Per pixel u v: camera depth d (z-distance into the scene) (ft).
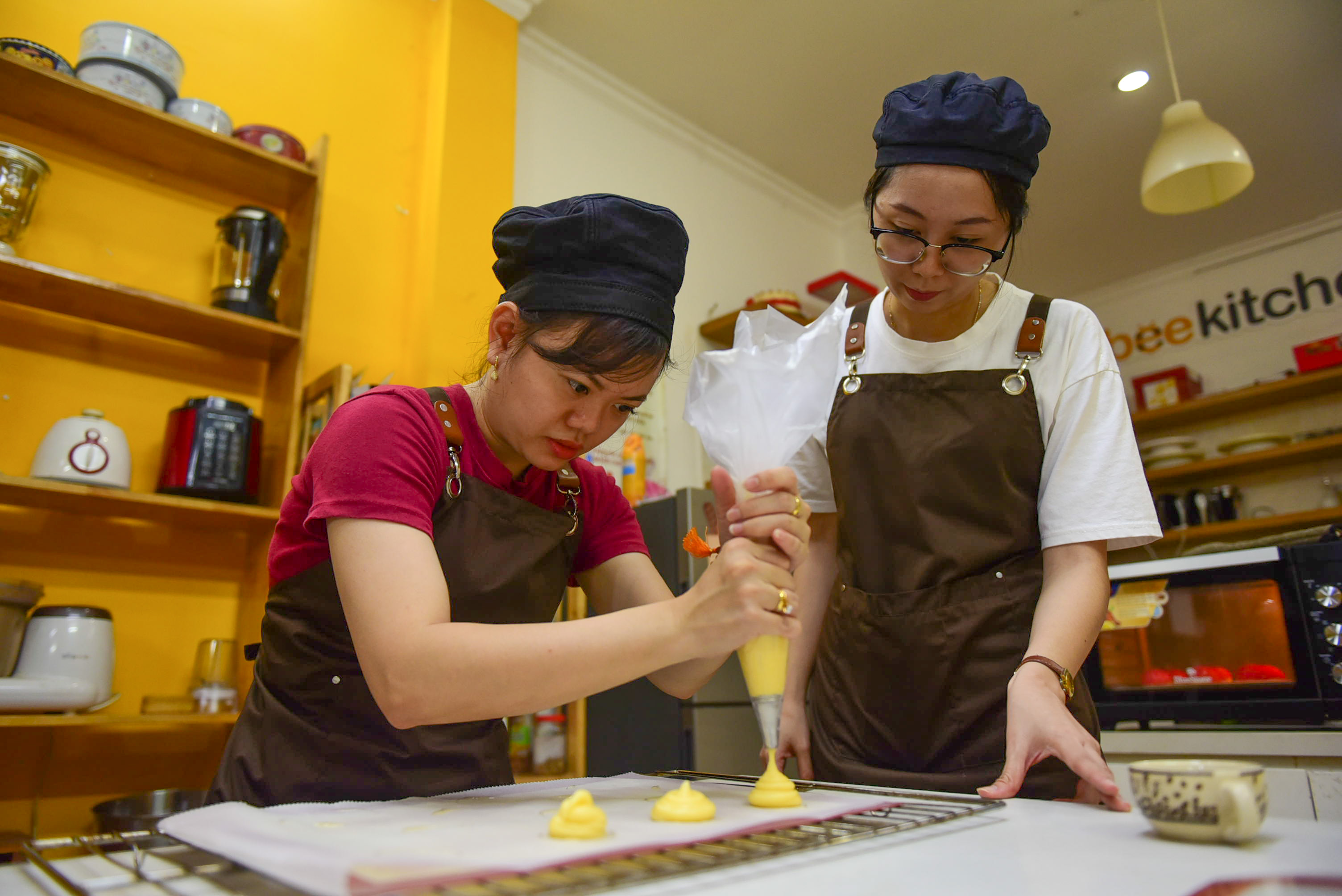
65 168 6.68
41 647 5.37
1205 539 12.50
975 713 3.71
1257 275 13.91
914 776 3.70
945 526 3.91
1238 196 12.80
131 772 6.21
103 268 6.74
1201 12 9.86
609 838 1.96
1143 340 14.90
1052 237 13.83
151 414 6.81
